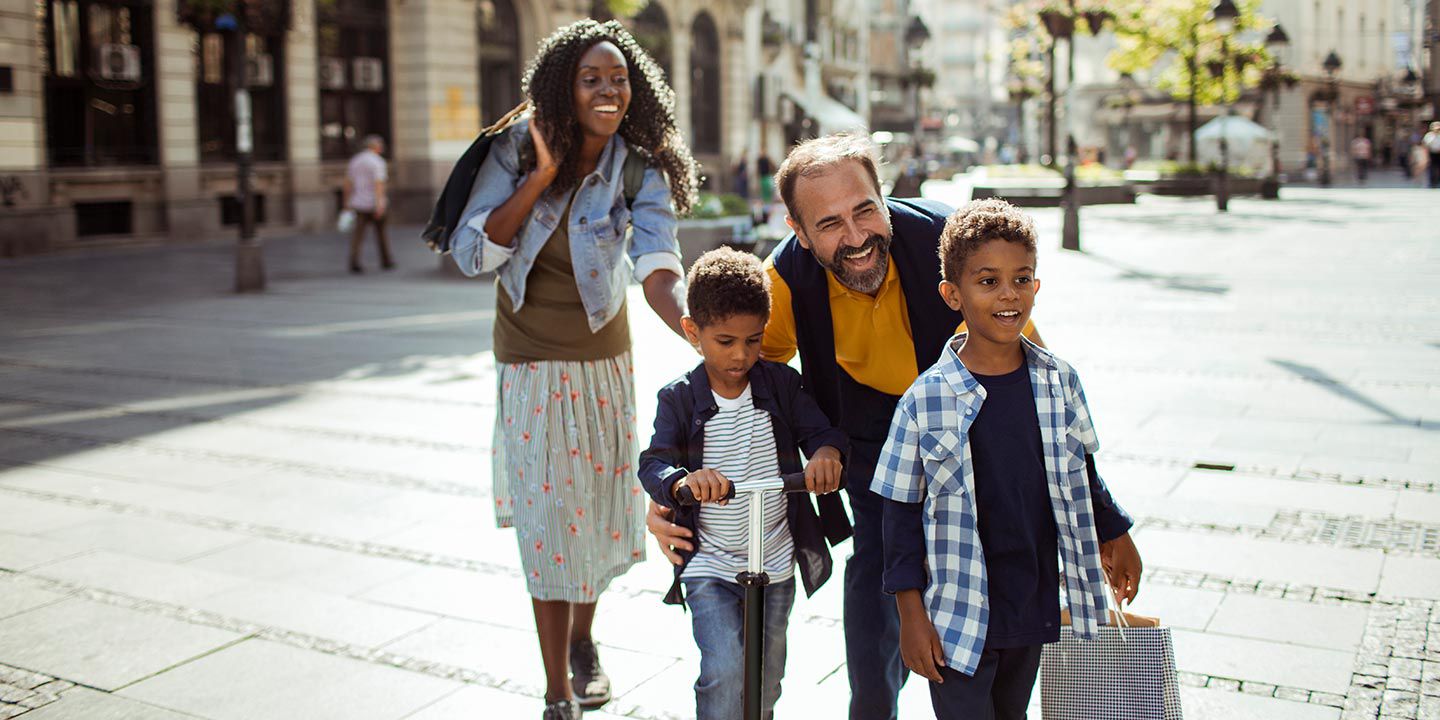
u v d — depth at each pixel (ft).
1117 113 194.90
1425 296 42.11
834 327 9.95
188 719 12.67
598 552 12.41
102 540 18.67
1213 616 14.74
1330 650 13.69
